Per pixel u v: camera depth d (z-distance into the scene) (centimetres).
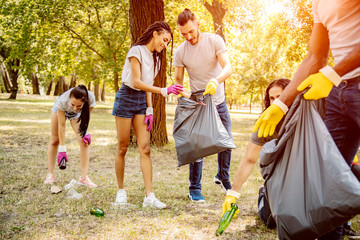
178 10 1405
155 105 773
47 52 2009
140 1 702
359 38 182
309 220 167
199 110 332
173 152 720
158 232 278
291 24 1478
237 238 269
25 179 444
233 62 1844
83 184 429
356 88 194
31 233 269
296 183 173
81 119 403
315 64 200
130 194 396
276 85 249
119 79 2002
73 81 3688
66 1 1694
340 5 185
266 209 289
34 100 3194
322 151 168
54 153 437
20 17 1762
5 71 3897
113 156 645
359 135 210
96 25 1836
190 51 376
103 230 280
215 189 431
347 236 268
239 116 3005
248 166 233
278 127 222
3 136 823
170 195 396
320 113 183
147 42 345
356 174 235
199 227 292
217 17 1194
